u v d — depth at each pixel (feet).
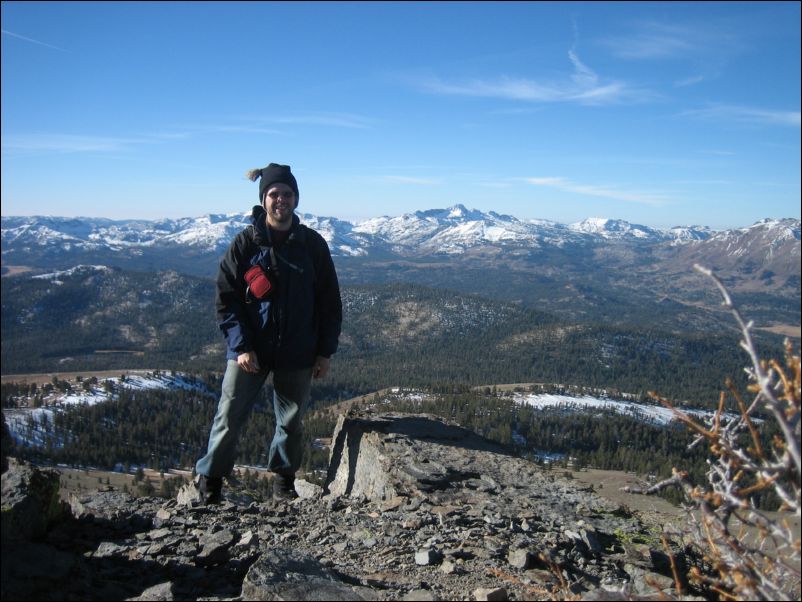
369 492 23.06
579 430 405.80
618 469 265.54
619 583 14.12
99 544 14.08
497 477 22.67
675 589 13.55
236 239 18.95
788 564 9.44
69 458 375.25
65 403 497.05
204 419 489.67
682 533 17.04
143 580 12.46
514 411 437.17
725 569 9.99
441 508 19.20
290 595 11.41
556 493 21.22
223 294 18.86
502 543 16.11
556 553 15.49
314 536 16.61
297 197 18.90
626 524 18.45
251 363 18.61
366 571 14.28
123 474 357.20
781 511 9.44
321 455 167.94
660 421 453.17
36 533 13.14
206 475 19.62
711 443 9.58
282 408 20.38
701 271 8.32
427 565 14.75
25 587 10.68
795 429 8.12
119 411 483.10
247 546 14.49
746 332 8.15
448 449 24.88
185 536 15.12
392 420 27.50
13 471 13.30
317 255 19.49
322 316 20.13
